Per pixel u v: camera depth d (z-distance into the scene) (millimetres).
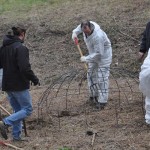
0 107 18266
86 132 16766
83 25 19016
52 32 32000
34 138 16797
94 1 36312
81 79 22844
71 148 15312
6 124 15461
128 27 30062
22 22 34531
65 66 28125
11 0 40875
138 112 18812
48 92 22234
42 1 39312
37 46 31094
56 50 30094
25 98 15641
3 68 15625
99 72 19719
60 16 34344
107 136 16375
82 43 29734
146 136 16062
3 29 34188
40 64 28969
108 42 19688
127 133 16531
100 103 19875
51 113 19750
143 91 16547
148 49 17875
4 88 15719
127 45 28438
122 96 21484
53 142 16141
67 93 22688
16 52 15227
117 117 18281
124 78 24766
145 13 31750
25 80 15406
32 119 18984
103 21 31531
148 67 16234
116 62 27125
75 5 36375
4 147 15727
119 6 33781
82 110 19875
